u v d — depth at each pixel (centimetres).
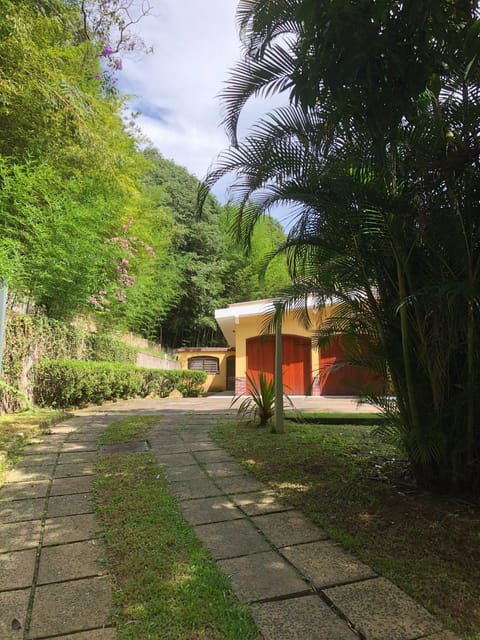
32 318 677
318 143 290
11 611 170
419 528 249
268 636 153
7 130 689
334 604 174
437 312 274
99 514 271
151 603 174
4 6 562
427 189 266
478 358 274
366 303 332
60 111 689
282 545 228
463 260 268
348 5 174
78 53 852
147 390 1140
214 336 2472
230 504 289
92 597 180
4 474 354
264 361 1238
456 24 199
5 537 239
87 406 807
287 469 369
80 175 791
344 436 507
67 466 380
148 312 1565
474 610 171
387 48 185
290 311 429
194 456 412
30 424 530
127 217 1090
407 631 157
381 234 284
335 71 193
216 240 2264
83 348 895
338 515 269
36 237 684
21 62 607
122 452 429
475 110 257
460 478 296
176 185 2262
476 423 287
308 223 312
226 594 180
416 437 304
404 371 312
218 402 963
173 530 245
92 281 832
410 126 252
